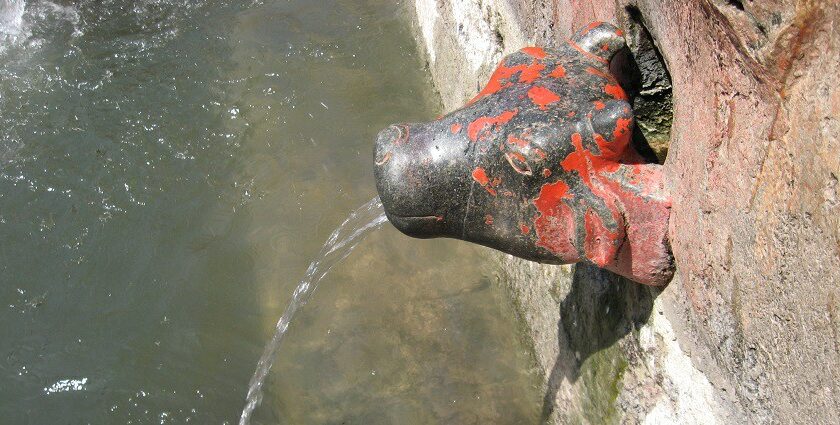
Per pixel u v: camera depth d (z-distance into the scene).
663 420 1.25
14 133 2.56
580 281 1.49
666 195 1.10
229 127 2.56
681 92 1.07
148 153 2.48
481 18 2.02
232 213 2.30
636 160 1.15
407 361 1.88
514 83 1.16
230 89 2.70
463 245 2.10
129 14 3.05
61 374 1.95
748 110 0.91
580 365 1.52
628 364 1.33
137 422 1.86
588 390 1.49
